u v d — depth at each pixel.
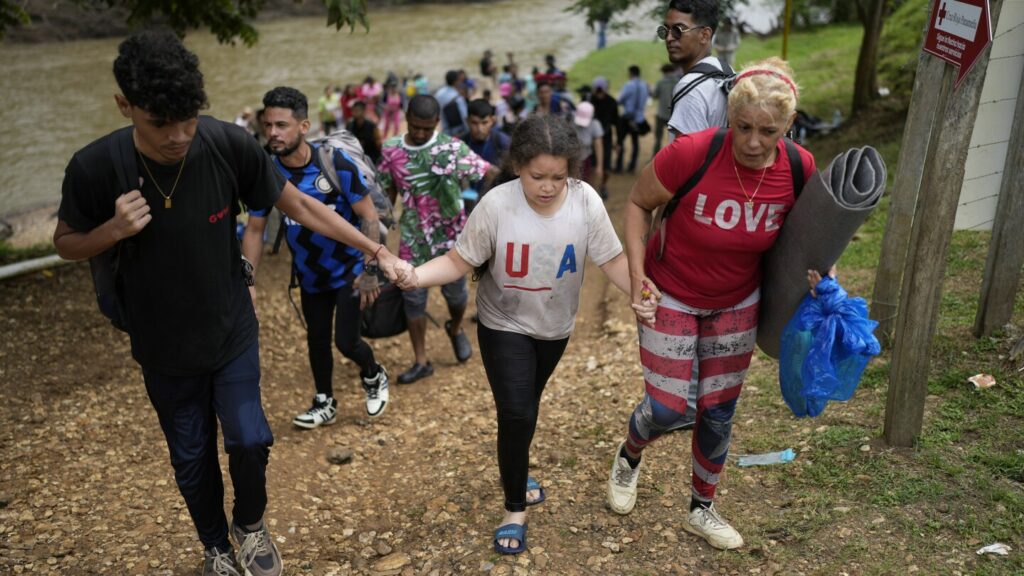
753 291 3.17
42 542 3.75
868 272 6.11
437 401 5.70
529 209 3.09
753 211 2.89
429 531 3.83
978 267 5.54
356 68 32.38
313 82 29.42
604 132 12.39
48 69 34.09
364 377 5.40
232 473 3.06
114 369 6.06
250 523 3.18
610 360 5.84
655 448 4.27
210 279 2.82
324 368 5.22
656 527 3.58
